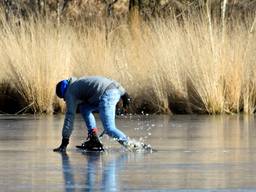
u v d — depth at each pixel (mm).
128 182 23406
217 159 28766
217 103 50406
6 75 53656
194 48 51375
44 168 26578
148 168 26516
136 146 31797
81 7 76312
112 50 56219
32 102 52219
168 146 33031
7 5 71438
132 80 52375
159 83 51375
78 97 31719
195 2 67000
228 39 51688
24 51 53094
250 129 40094
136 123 44062
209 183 23172
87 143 32062
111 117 31625
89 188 22328
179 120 45875
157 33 53719
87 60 54688
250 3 64000
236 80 50500
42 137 36844
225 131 39188
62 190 22000
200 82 50594
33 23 54219
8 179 24062
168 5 68250
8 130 40250
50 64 52062
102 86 31703
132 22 60844
